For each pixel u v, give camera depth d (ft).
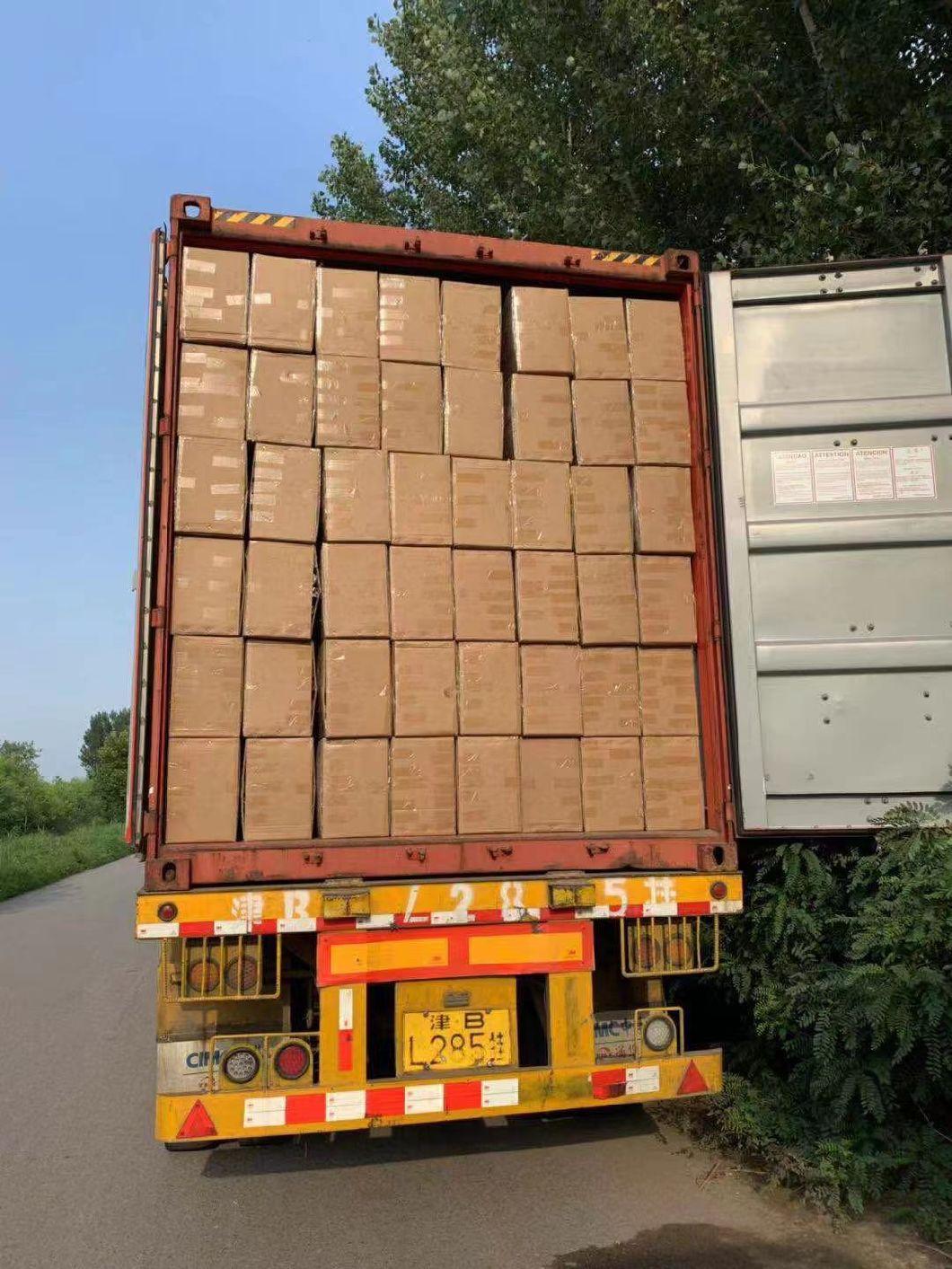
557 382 14.46
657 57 24.95
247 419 13.20
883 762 14.32
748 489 14.84
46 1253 11.64
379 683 13.03
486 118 28.45
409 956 12.42
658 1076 12.82
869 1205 12.26
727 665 14.42
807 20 23.16
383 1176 13.70
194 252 13.43
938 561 14.80
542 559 13.88
